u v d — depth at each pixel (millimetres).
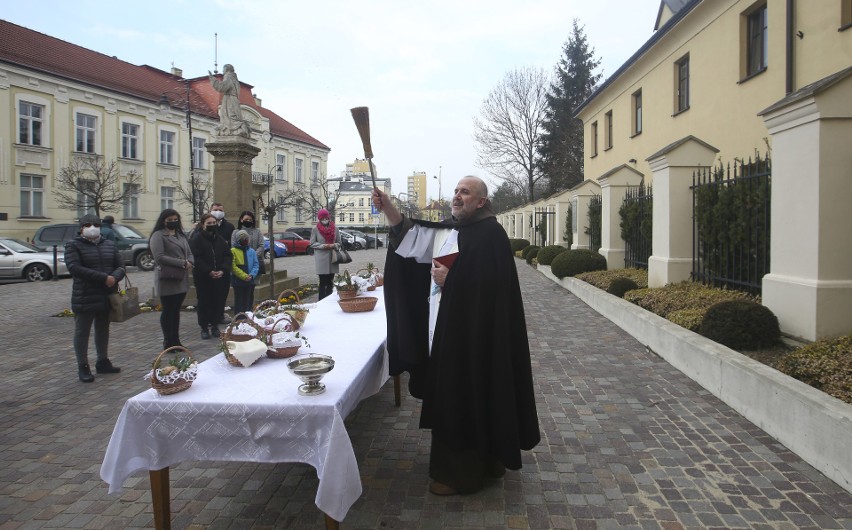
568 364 6133
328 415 2490
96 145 27219
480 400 3117
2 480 3527
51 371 6055
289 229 34719
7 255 15953
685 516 2961
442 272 3197
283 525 2934
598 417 4484
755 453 3727
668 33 13773
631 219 11773
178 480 3455
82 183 23172
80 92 26281
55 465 3744
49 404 4977
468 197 3238
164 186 30875
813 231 5000
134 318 9250
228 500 3203
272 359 3301
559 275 13109
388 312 3432
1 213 23250
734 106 11289
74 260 5539
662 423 4320
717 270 7609
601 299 9227
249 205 11766
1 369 6141
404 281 3449
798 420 3650
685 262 8523
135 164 29078
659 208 8930
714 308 5609
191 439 2607
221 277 7703
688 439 3996
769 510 3002
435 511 3049
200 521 2979
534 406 3289
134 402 2572
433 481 3258
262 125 36625
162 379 2646
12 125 23594
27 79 24094
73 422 4539
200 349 7039
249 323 3502
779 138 5492
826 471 3365
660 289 8250
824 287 4902
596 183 15516
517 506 3096
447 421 3131
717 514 2977
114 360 6496
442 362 3150
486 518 2971
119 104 28188
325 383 2811
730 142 11453
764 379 4082
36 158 24547
